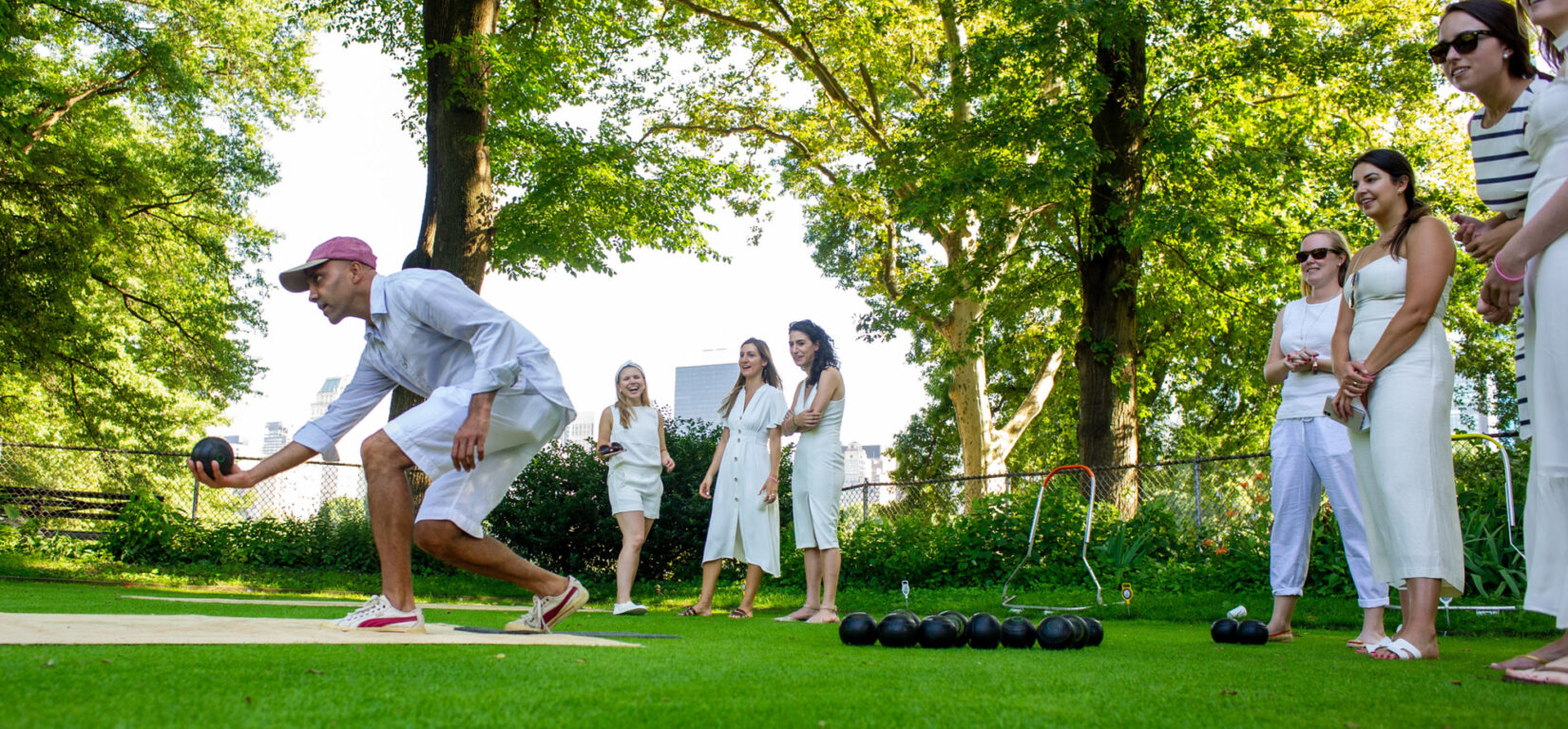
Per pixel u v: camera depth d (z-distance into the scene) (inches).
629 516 263.1
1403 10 595.5
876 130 794.2
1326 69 570.6
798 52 725.3
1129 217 549.6
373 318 138.1
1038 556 363.6
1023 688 85.9
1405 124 646.5
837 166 854.5
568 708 67.2
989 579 366.3
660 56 677.9
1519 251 103.5
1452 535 135.6
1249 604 277.3
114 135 821.9
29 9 650.2
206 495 845.8
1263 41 572.1
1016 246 657.6
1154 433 1045.2
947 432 1318.9
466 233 461.1
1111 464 558.9
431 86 475.8
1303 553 180.7
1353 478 167.5
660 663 100.4
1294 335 183.2
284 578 371.6
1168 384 1004.6
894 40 740.7
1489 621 214.8
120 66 751.1
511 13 573.0
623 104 670.5
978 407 876.6
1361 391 139.8
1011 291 713.0
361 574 398.6
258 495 444.8
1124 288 570.9
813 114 828.6
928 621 141.3
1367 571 161.9
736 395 278.5
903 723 65.3
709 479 279.1
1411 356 136.7
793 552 398.3
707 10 685.3
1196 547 354.3
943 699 77.8
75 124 767.7
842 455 253.0
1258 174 579.2
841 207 863.7
